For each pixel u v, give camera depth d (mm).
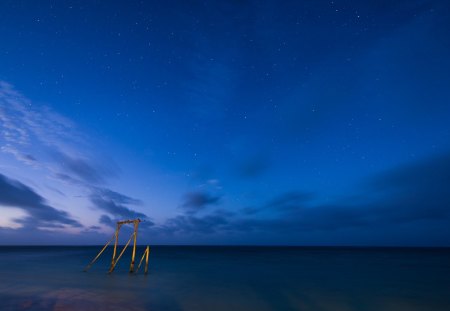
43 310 15953
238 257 72500
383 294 22422
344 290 23984
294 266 46312
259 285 26094
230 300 19828
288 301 19812
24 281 25391
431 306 18953
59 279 26891
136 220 31922
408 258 70062
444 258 69625
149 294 21047
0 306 16641
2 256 63562
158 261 53781
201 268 40938
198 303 18828
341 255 86312
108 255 70125
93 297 19406
